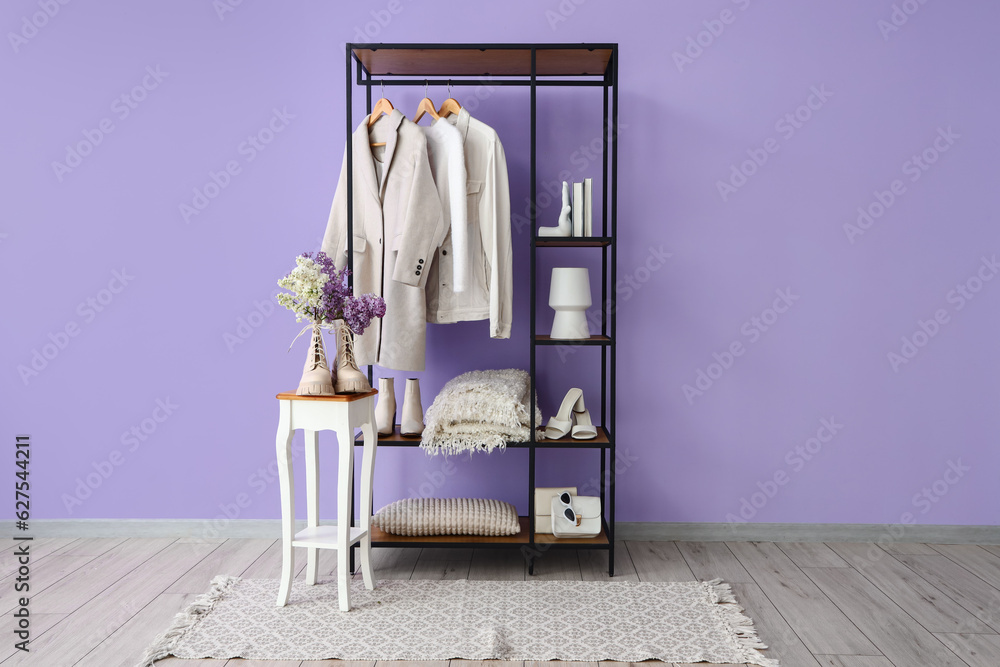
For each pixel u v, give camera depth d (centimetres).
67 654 190
